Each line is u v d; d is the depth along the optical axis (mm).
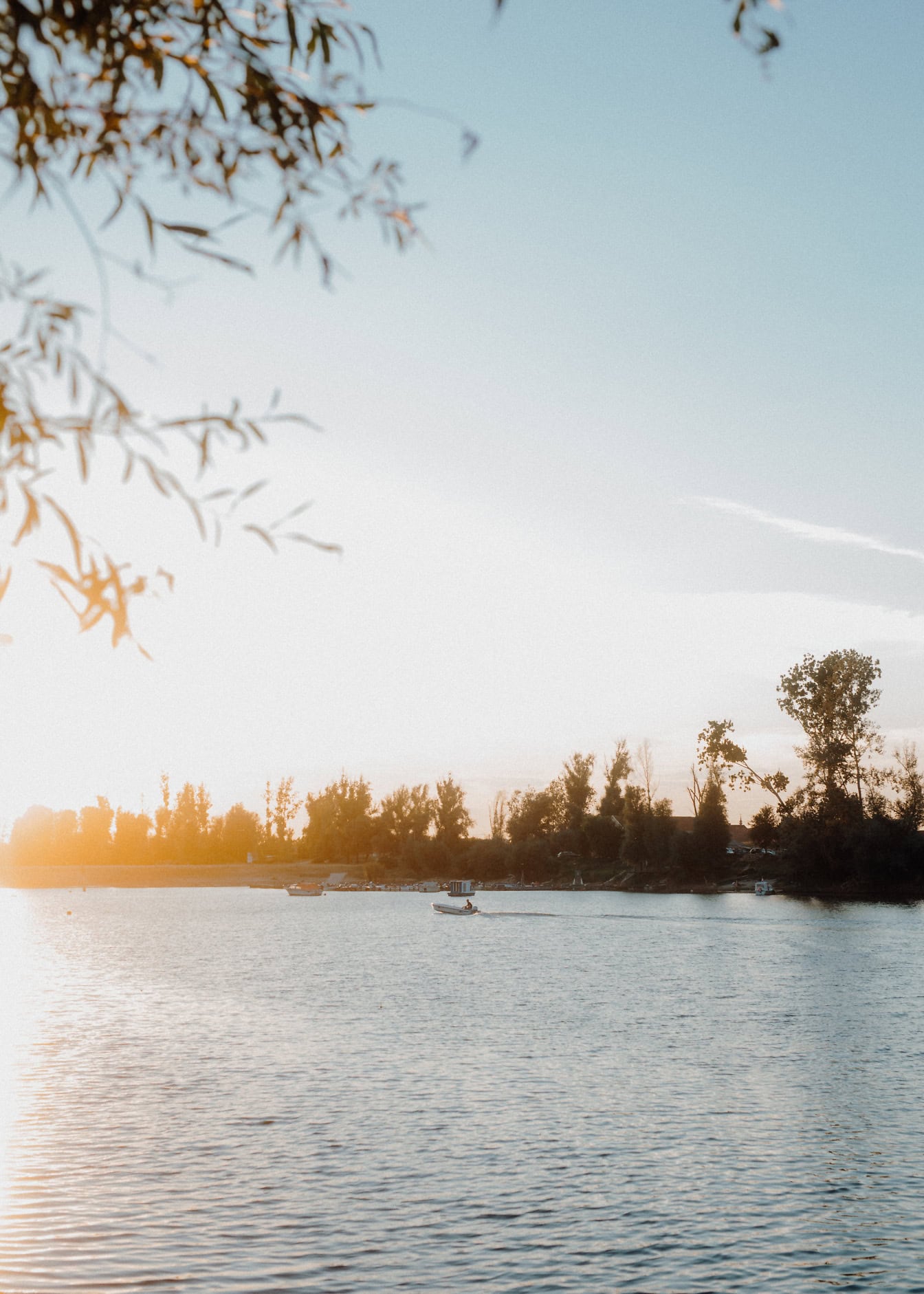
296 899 168375
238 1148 25391
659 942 81562
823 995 51500
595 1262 19062
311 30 5184
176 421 4457
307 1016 45188
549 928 99062
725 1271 18812
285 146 5188
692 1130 27156
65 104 4914
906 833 127375
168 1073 33344
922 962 65688
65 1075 33000
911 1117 28375
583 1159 24750
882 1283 18344
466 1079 32594
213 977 60344
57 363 4391
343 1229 20469
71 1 4613
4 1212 21062
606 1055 36562
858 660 126812
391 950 78438
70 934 95562
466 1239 20078
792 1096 30672
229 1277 18344
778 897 137250
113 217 4914
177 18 4980
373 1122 27672
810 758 128875
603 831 181000
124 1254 19219
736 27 4578
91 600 4398
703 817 156125
